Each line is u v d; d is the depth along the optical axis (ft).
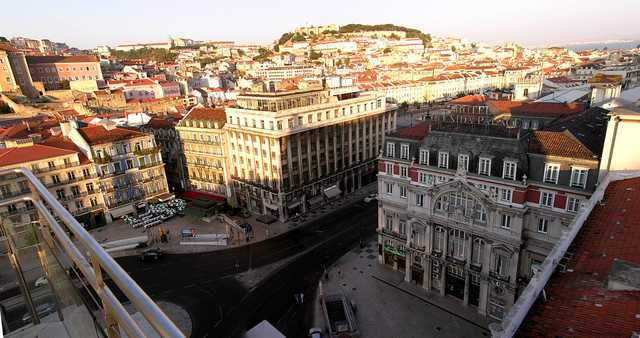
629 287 59.16
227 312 197.47
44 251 37.32
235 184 345.10
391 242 223.71
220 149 337.93
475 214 174.70
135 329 20.54
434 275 202.28
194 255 259.19
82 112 500.74
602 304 57.82
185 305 204.54
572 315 57.16
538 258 163.53
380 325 182.60
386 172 212.84
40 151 280.72
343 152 349.82
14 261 37.47
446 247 190.29
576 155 148.46
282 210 303.07
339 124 339.77
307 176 320.09
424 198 193.47
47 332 35.53
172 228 303.48
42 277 37.47
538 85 340.80
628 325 52.21
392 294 205.46
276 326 185.78
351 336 169.37
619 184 101.24
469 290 188.34
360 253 249.75
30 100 602.85
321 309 196.13
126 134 320.09
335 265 237.25
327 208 330.13
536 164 157.58
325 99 335.47
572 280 66.18
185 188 386.11
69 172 286.87
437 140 187.83
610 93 238.48
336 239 271.90
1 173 35.32
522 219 160.04
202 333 182.80
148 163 332.39
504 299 174.29
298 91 312.71
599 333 52.26
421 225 198.39
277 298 207.51
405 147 201.36
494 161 166.20
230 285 221.46
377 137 389.60
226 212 329.72
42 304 36.83
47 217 31.96
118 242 271.28
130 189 322.34
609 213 86.69
